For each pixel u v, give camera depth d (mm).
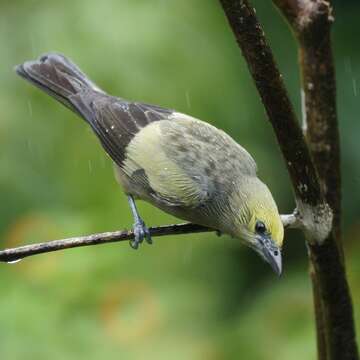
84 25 12750
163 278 11758
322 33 6496
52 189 12273
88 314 10453
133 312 10602
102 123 8977
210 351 11148
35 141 12312
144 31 12766
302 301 12086
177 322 11047
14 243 10797
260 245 7957
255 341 11688
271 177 13352
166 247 12070
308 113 6684
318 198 6066
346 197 14953
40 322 10180
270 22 15094
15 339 10047
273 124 5871
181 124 8703
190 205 8281
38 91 12398
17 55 12656
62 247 6473
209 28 13148
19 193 12133
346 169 15031
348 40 15602
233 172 8227
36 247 6402
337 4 15758
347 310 6355
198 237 12234
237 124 13219
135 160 8648
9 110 12273
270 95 5727
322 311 6492
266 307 12141
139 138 8703
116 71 12570
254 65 5645
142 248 11641
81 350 10195
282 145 5926
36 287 10453
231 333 11828
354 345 6422
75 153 12359
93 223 11312
